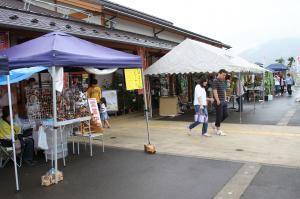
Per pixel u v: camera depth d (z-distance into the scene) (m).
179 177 5.86
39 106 7.16
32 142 7.21
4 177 6.26
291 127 10.38
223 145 8.20
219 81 9.43
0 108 8.18
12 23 7.86
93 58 6.50
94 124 7.96
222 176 5.80
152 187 5.42
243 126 10.93
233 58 14.39
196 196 4.96
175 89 18.53
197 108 9.44
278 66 28.83
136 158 7.29
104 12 14.68
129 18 16.20
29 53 6.27
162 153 7.62
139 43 13.05
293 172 5.84
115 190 5.37
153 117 14.27
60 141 7.45
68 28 10.02
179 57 13.16
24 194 5.35
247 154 7.22
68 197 5.16
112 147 8.48
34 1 12.18
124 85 15.92
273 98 22.16
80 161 7.22
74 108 7.29
